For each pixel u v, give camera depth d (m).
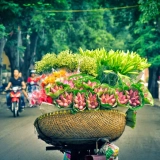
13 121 17.08
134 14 33.38
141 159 9.34
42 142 11.66
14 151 10.37
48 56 5.86
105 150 5.50
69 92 5.34
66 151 5.91
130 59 5.88
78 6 43.47
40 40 46.31
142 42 32.69
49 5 28.73
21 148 10.77
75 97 5.32
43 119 5.41
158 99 33.94
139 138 12.41
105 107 5.43
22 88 19.39
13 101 18.84
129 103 5.52
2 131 14.02
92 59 5.75
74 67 5.76
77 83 5.39
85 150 5.75
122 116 5.54
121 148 10.75
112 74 5.74
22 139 12.25
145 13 25.55
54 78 5.46
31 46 43.69
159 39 32.34
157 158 9.45
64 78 5.45
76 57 5.75
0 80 37.56
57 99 5.35
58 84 5.37
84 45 50.62
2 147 10.96
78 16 47.62
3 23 27.75
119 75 5.61
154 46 32.16
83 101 5.32
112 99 5.41
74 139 5.41
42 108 5.39
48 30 41.97
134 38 36.28
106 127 5.39
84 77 5.44
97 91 5.37
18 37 38.12
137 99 5.57
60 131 5.37
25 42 43.53
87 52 6.12
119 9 33.97
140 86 5.61
